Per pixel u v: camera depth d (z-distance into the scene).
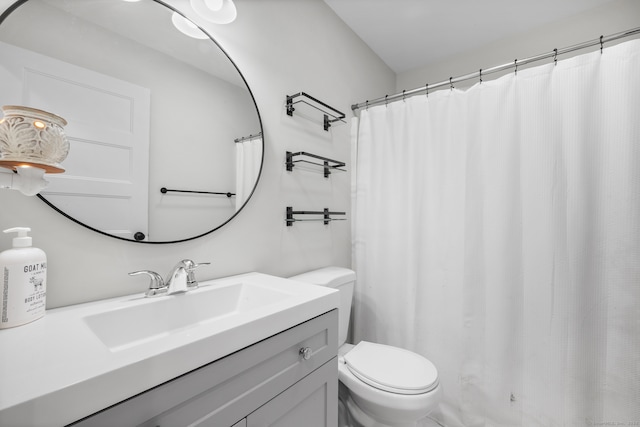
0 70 0.70
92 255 0.85
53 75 0.77
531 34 2.03
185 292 0.95
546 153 1.40
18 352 0.53
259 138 1.34
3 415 0.37
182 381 0.55
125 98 0.91
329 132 1.80
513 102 1.48
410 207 1.77
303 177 1.60
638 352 1.22
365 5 1.81
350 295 1.59
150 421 0.51
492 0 1.76
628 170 1.23
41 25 0.76
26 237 0.69
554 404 1.37
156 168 0.98
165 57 1.01
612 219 1.27
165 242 1.00
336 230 1.86
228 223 1.21
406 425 1.19
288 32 1.52
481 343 1.54
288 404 0.79
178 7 1.06
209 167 1.14
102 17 0.87
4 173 0.62
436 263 1.67
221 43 1.20
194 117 1.09
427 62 2.46
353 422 1.47
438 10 1.86
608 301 1.28
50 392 0.41
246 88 1.28
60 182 0.78
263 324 0.71
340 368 1.31
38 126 0.66
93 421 0.45
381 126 1.88
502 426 1.46
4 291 0.64
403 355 1.36
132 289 0.93
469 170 1.58
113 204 0.88
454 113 1.63
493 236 1.50
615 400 1.26
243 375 0.67
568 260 1.36
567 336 1.36
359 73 2.11
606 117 1.28
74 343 0.57
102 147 0.86
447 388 1.61
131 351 0.53
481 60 2.23
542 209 1.41
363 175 1.94
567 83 1.36
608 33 1.78
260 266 1.35
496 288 1.48
